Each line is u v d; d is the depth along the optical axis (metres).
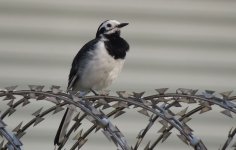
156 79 12.88
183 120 7.39
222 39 13.23
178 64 12.99
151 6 13.27
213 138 12.55
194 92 7.21
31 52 12.82
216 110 12.61
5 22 12.92
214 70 13.03
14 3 13.01
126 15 13.20
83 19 13.16
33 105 12.29
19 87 12.67
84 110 7.01
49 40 12.95
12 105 7.17
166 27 13.19
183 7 13.31
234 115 12.60
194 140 6.84
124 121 12.38
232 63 13.10
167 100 7.25
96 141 12.24
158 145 12.43
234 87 12.98
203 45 13.16
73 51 12.96
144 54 12.99
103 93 7.26
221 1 13.40
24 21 12.98
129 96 7.20
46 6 13.09
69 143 11.90
